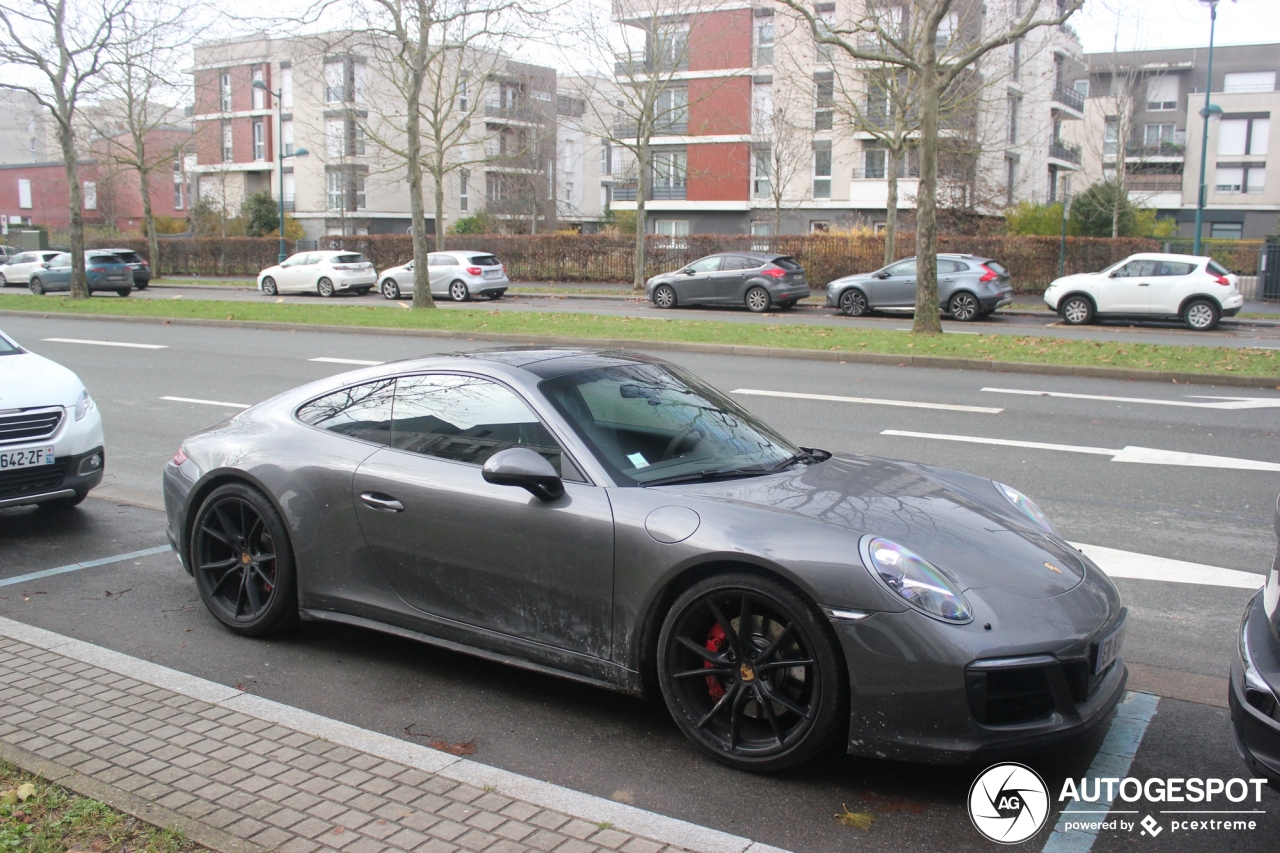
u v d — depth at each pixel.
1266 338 20.30
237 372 14.54
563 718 4.05
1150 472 8.46
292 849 2.94
